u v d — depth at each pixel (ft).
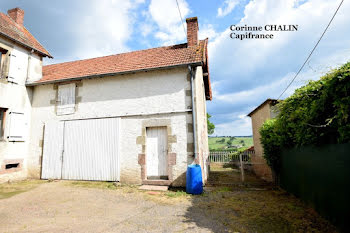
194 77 23.52
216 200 16.70
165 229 10.96
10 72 25.61
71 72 29.35
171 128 22.50
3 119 25.26
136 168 23.02
